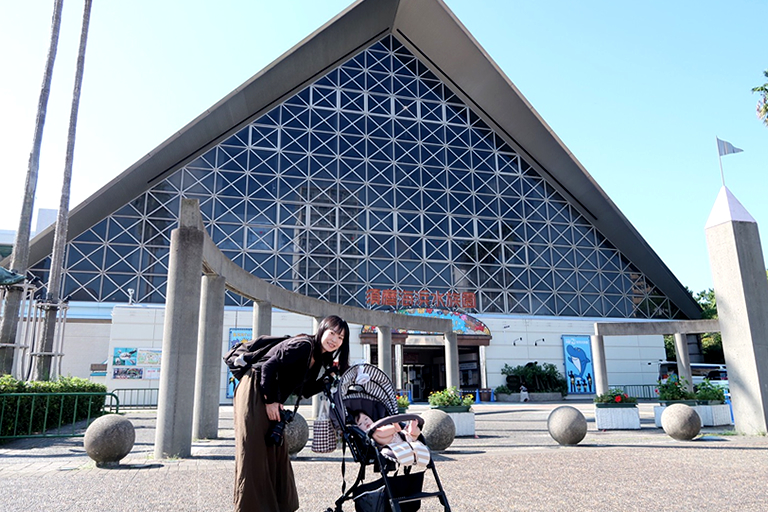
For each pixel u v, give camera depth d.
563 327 41.03
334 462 8.84
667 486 6.62
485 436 14.65
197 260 10.62
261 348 3.88
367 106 44.34
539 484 6.74
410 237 42.09
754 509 5.39
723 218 14.56
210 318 13.02
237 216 39.59
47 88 19.23
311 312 17.70
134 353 32.59
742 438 12.52
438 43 43.38
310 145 42.28
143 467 8.34
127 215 38.06
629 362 41.47
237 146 41.06
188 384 10.03
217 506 5.41
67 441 12.36
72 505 5.45
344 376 3.83
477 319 38.53
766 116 24.77
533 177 46.84
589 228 46.59
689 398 17.30
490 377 38.81
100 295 36.31
